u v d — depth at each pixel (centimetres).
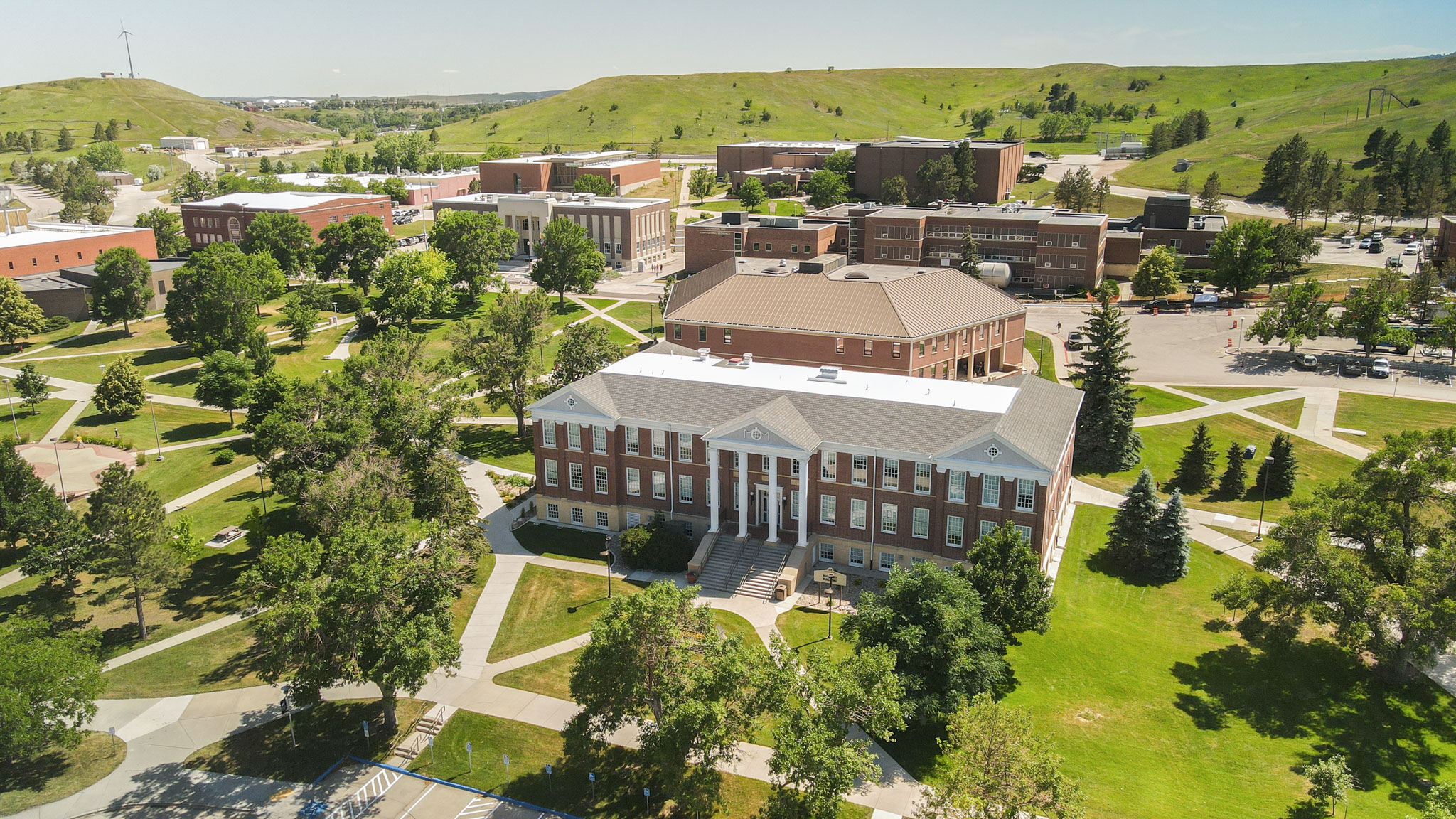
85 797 5588
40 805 5525
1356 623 6034
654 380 8725
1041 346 14062
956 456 7256
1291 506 6862
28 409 13050
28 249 18512
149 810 5469
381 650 5775
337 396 9225
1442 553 6134
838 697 4875
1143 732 5853
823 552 8019
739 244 18288
